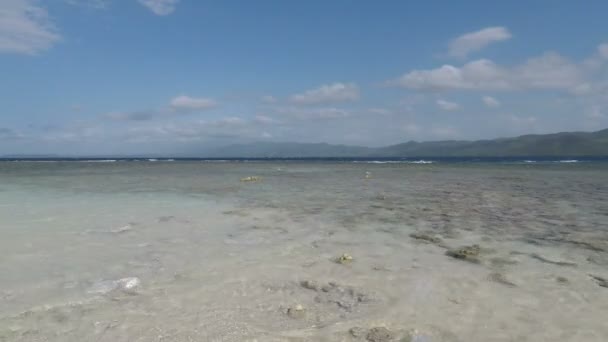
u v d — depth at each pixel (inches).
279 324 186.1
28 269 255.3
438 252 301.7
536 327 182.2
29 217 431.2
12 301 206.5
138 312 195.9
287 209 496.7
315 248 312.7
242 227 388.2
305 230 375.9
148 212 470.0
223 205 530.0
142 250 302.5
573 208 508.4
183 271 255.9
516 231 371.6
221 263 273.0
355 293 222.8
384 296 218.5
